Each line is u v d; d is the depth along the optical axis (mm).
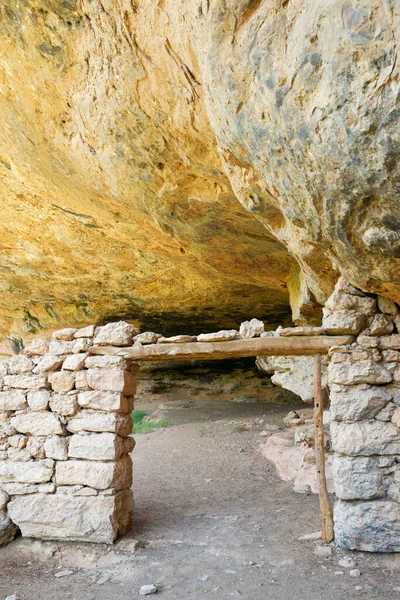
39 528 5395
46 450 5512
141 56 4668
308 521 5652
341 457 4855
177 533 5551
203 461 8992
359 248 3781
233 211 6234
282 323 14555
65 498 5367
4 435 5672
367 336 4953
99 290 12773
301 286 7535
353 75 2820
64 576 4762
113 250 10484
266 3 3176
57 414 5578
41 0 4863
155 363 17359
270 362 10047
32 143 6832
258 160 3869
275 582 4293
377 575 4285
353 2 2674
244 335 5258
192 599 4129
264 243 7043
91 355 5676
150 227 8148
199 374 17500
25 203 9086
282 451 8750
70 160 6703
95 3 4578
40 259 11281
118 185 6539
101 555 5082
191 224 6785
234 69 3488
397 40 2578
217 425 12117
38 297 13680
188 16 3789
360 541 4652
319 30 2887
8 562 5145
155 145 5582
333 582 4211
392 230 3369
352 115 2920
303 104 3168
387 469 4711
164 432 11875
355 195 3295
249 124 3639
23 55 5555
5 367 5859
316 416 5141
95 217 8375
